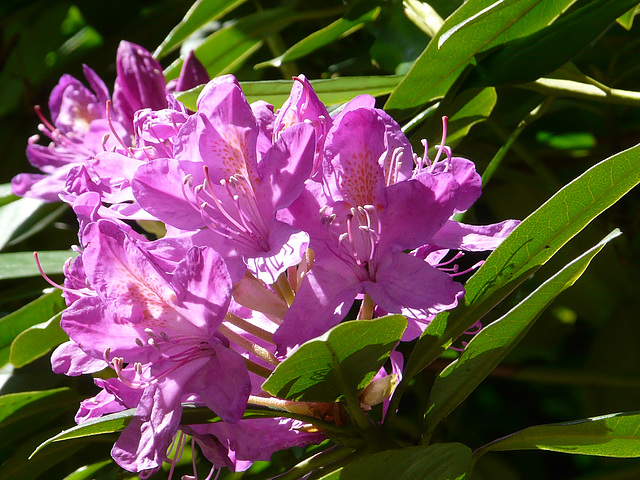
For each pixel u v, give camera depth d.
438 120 0.52
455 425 0.59
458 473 0.42
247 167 0.42
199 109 0.42
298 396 0.42
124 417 0.42
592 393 0.59
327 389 0.42
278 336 0.41
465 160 0.44
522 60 0.50
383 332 0.40
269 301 0.43
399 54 0.58
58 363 0.43
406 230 0.42
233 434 0.44
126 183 0.44
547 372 0.58
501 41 0.50
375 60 0.58
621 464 0.59
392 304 0.41
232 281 0.42
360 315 0.43
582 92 0.53
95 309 0.42
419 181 0.42
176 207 0.42
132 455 0.41
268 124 0.43
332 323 0.41
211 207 0.42
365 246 0.42
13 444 0.59
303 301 0.41
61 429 0.56
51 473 0.57
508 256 0.44
